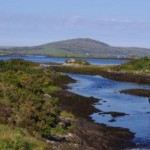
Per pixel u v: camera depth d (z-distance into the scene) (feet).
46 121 108.99
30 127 97.81
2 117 95.71
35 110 112.06
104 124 145.48
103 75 436.76
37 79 219.00
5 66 297.33
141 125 148.05
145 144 119.96
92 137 114.62
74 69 507.30
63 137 104.32
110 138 119.24
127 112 179.73
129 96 246.88
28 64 352.69
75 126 119.03
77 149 96.02
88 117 158.61
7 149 75.41
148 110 187.42
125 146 116.06
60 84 304.50
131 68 448.24
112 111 180.04
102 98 230.68
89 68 507.30
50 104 132.05
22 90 136.05
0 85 133.59
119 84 345.31
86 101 203.72
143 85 344.28
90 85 319.06
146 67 440.45
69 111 165.37
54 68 521.65
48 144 88.12
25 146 79.56
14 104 113.50
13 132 85.51
